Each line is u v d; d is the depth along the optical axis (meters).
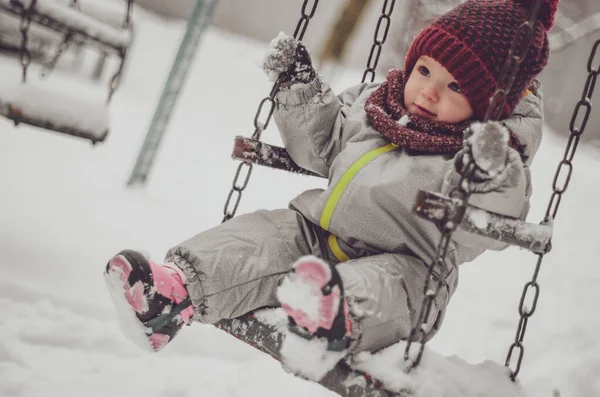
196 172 6.59
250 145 2.22
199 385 2.83
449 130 2.14
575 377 3.44
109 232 4.23
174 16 18.61
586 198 9.03
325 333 1.68
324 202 2.14
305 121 2.27
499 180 1.71
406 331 1.92
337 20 10.92
